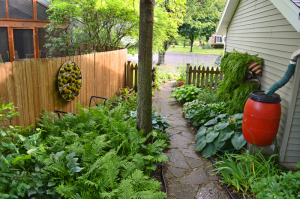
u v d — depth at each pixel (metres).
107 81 6.83
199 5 21.30
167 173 3.86
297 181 2.96
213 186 3.53
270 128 3.69
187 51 32.53
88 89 5.62
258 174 3.55
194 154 4.52
